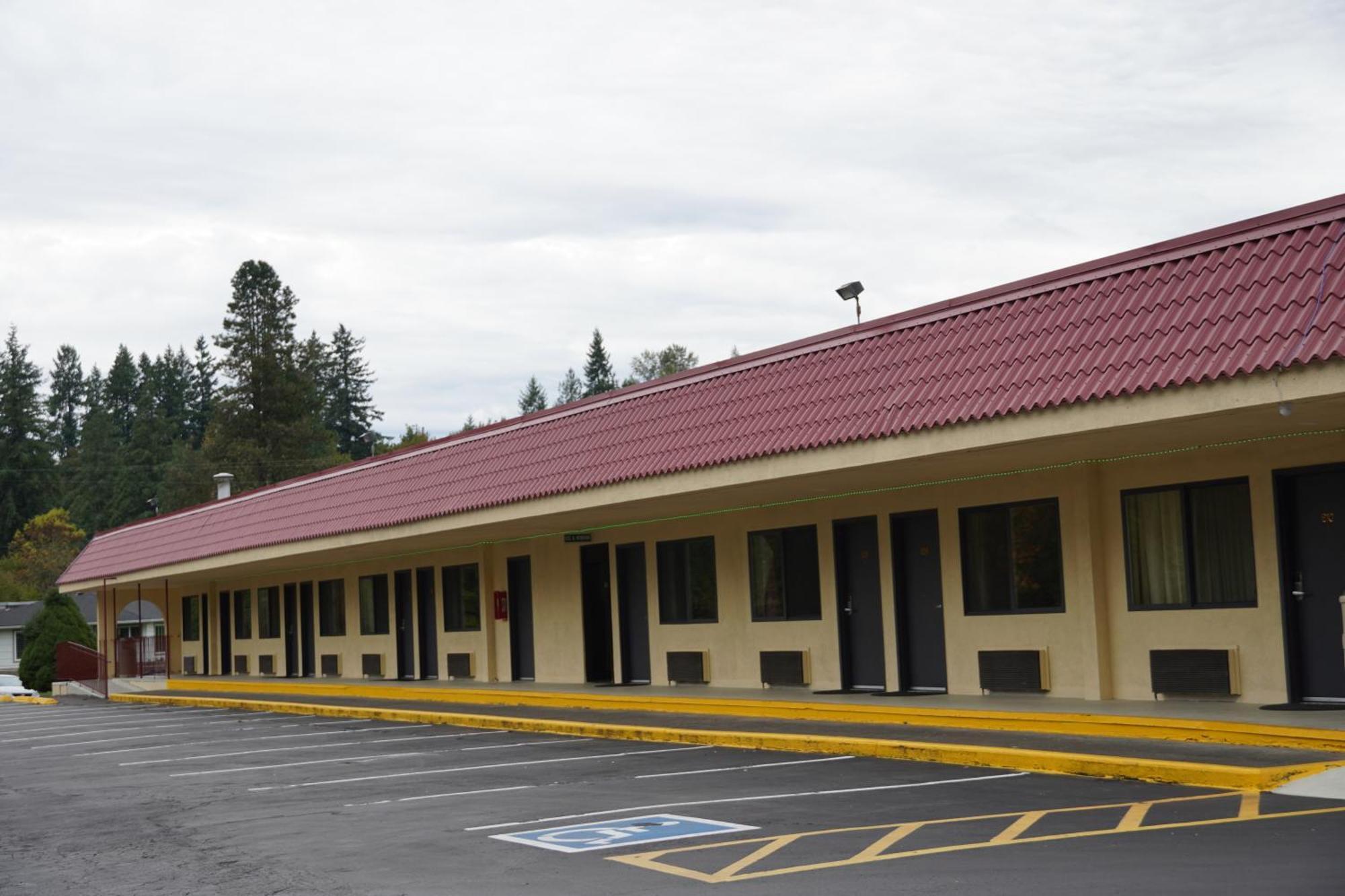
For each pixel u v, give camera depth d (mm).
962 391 16484
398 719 25609
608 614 27672
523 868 10188
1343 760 12781
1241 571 16562
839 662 21797
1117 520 17922
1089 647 17969
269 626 41844
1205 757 13305
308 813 13844
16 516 112688
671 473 20781
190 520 41594
